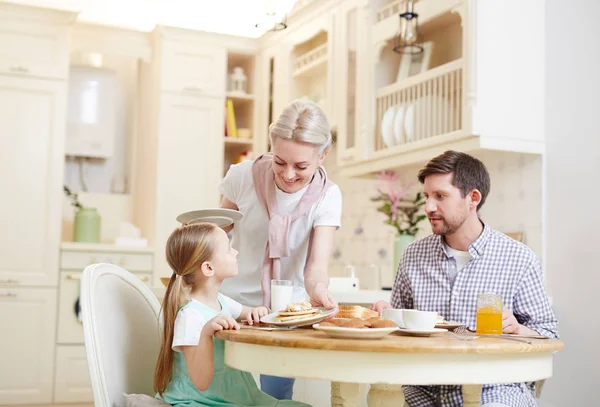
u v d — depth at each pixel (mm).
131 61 5160
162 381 1744
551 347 1477
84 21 4883
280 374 1419
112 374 1753
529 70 2926
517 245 2023
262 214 2107
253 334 1478
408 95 3262
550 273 2871
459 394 1934
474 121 2791
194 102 4789
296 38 4441
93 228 4660
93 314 1729
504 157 3129
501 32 2877
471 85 2803
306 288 1979
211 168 4793
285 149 1863
